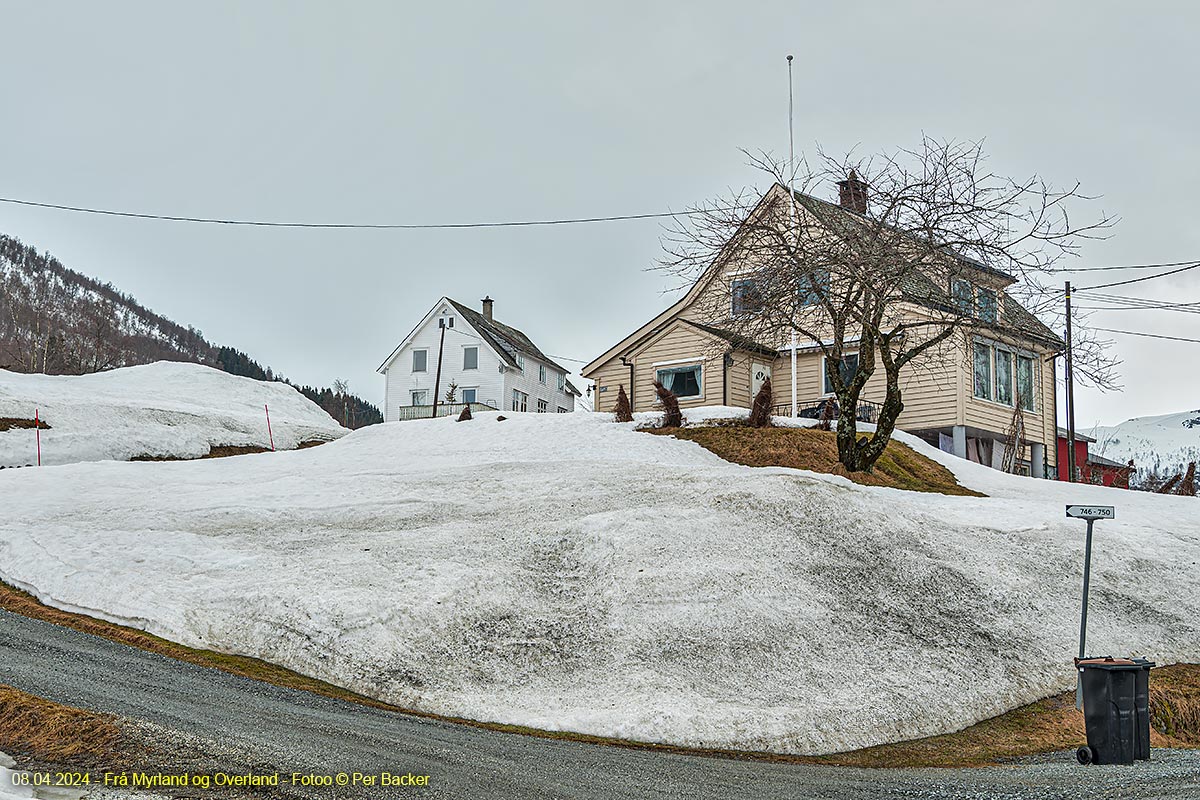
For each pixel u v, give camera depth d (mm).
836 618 14172
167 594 14125
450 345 56812
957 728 11891
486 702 11352
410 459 27656
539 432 29859
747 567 15289
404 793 7820
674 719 10805
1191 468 31953
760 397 28875
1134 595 16953
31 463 28594
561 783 8461
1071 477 34406
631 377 37125
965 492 25141
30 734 8820
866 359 24672
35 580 15250
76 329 148875
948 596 15602
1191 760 10609
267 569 14945
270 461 28094
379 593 13758
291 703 10680
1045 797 8578
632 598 14273
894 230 23203
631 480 20312
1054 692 13398
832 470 24750
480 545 16281
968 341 26359
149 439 32094
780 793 8625
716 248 25500
